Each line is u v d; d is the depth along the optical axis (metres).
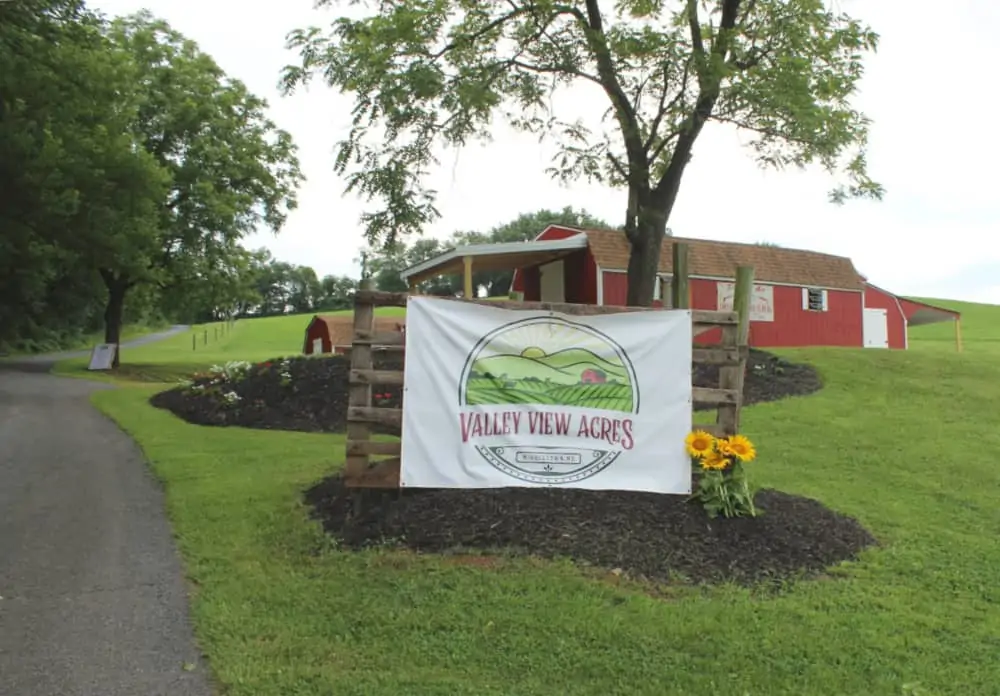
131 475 8.43
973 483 8.43
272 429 11.71
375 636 4.29
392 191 13.20
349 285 126.88
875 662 4.15
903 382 14.37
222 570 5.33
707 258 24.23
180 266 29.08
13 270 28.16
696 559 5.34
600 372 6.20
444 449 6.01
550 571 5.06
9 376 23.16
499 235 70.31
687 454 6.18
